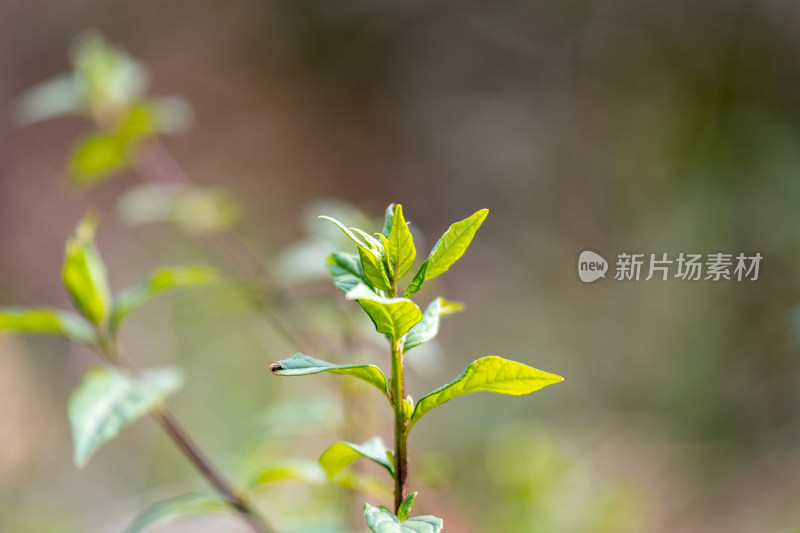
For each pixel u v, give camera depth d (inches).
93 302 77.7
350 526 107.5
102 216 304.8
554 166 341.4
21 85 341.1
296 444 162.4
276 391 222.5
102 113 138.7
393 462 46.6
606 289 276.7
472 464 207.2
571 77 351.9
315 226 113.7
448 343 282.7
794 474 194.4
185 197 135.6
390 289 45.2
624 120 325.4
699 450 219.0
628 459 213.2
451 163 372.5
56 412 229.1
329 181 389.1
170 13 379.9
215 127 385.7
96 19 362.6
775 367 233.6
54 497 201.2
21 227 308.3
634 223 300.8
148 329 245.6
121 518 185.9
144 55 378.0
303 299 112.9
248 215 333.4
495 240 335.0
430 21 393.7
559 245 317.7
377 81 397.7
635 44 332.2
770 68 291.0
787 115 283.1
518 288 304.5
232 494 76.1
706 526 183.2
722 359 243.3
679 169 296.7
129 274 283.0
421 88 391.5
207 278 85.0
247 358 234.7
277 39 401.7
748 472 201.2
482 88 379.6
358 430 112.1
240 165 379.9
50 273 299.0
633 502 157.6
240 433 213.3
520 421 230.4
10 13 340.5
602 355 263.4
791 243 252.5
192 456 76.7
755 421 224.5
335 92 399.9
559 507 135.9
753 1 298.0
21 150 324.8
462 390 45.3
